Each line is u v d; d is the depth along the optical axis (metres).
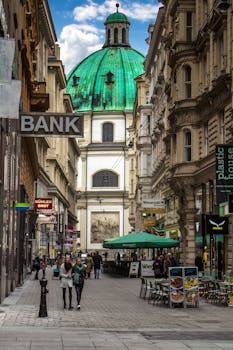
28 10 41.47
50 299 28.70
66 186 109.25
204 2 44.38
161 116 69.62
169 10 55.06
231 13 36.06
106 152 144.25
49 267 75.25
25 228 45.12
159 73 72.62
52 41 81.62
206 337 15.83
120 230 141.88
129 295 32.34
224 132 39.19
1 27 22.39
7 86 10.73
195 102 45.47
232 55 35.59
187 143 46.47
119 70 150.00
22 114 27.33
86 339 14.98
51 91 88.62
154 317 21.41
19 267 37.22
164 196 66.31
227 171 33.41
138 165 99.00
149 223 70.69
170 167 50.25
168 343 14.46
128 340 14.98
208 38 41.88
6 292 28.08
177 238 55.75
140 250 88.69
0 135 23.12
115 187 143.50
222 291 26.44
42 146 75.19
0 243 24.09
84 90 148.88
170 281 25.33
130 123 145.00
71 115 27.41
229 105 36.81
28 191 50.91
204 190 43.00
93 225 142.62
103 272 69.19
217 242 39.28
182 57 46.28
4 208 25.03
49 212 55.38
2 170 23.80
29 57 42.72
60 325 18.42
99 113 146.00
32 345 13.69
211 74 40.62
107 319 20.50
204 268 41.75
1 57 10.76
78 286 23.80
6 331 16.36
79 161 145.00
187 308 25.02
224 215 36.56
